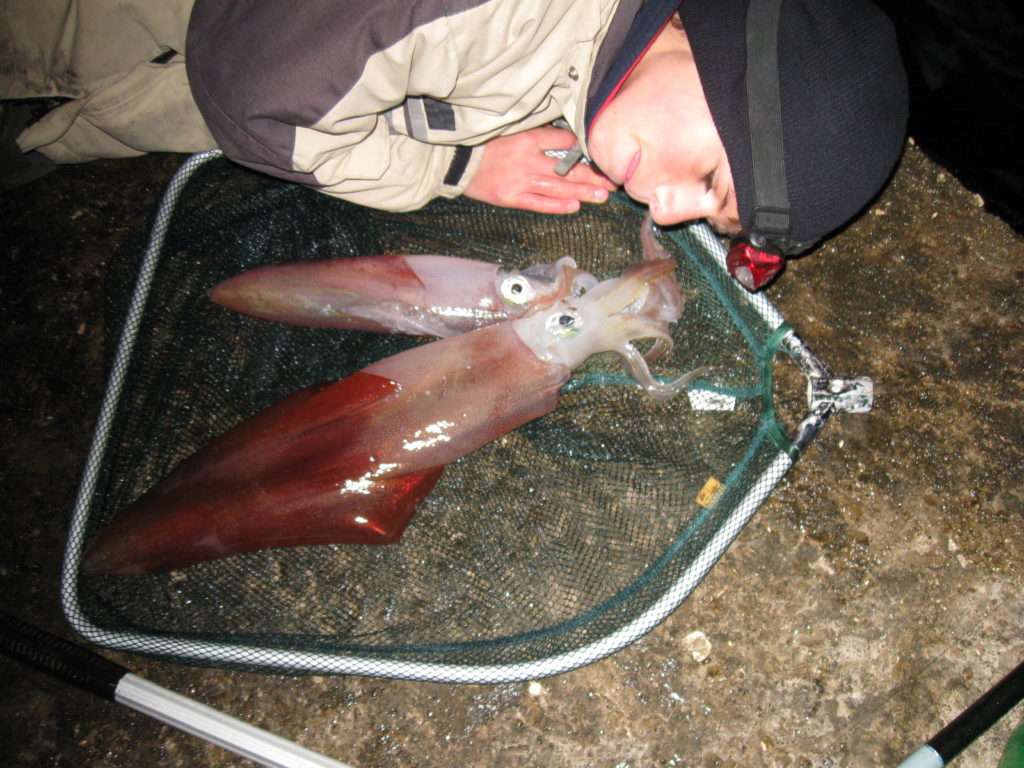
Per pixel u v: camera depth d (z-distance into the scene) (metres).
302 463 0.94
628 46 0.87
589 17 0.88
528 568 0.97
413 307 1.00
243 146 0.92
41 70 1.01
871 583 1.00
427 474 0.96
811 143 0.81
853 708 0.97
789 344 0.98
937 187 1.11
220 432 1.01
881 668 0.98
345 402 0.95
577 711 0.97
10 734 0.99
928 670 0.98
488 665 0.92
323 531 0.95
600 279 1.05
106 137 1.07
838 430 1.04
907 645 0.98
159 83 1.02
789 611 0.99
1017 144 1.05
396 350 1.02
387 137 0.98
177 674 1.00
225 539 0.94
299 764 0.90
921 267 1.09
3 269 1.13
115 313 1.05
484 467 0.99
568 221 1.06
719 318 1.00
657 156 0.87
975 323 1.07
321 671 0.93
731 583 1.00
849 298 1.08
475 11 0.84
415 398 0.95
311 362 1.02
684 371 1.00
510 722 0.97
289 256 1.05
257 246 1.06
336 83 0.86
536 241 1.06
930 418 1.04
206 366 1.03
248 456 0.95
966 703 0.97
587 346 0.96
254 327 1.03
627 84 0.88
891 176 1.11
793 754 0.96
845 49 0.81
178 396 1.02
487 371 0.95
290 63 0.85
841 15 0.82
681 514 0.96
